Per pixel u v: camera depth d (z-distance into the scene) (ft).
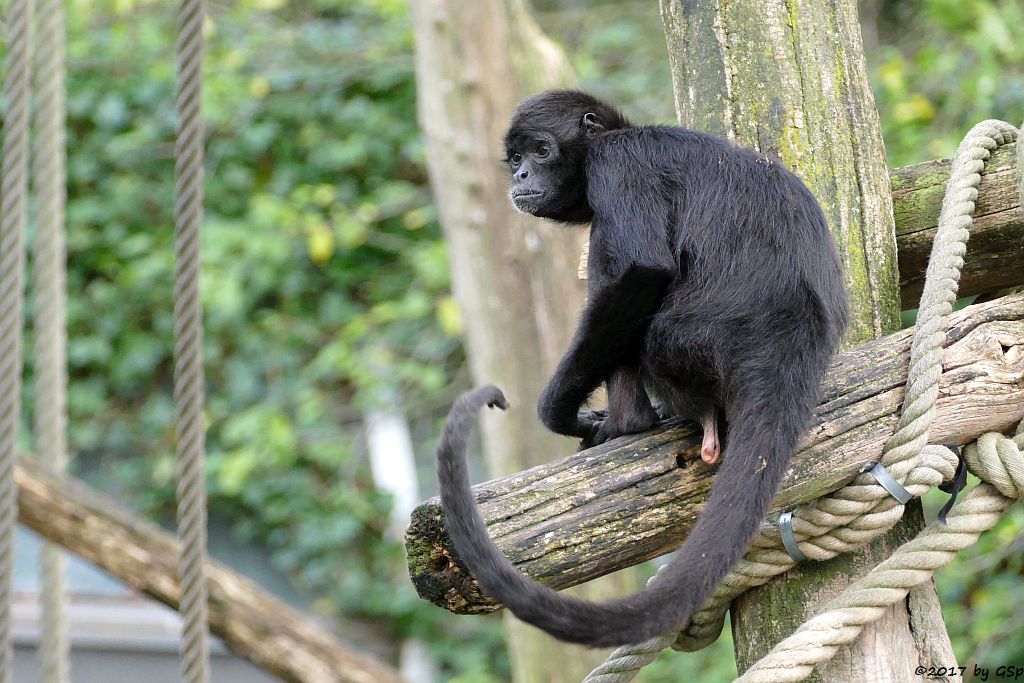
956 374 19.88
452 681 61.41
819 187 21.72
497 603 17.72
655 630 15.70
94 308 66.90
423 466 69.10
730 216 20.68
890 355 20.06
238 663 60.18
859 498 19.38
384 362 64.13
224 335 67.97
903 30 61.93
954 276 20.31
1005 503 20.30
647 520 18.66
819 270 20.21
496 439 40.81
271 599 34.47
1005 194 22.08
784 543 19.83
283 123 70.33
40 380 32.32
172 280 67.56
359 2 70.69
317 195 64.95
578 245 40.83
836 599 19.52
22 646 57.31
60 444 32.89
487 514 17.92
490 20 42.27
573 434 22.34
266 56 69.26
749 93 22.08
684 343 20.04
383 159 70.28
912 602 20.26
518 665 40.91
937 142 46.32
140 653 59.21
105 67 69.00
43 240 30.96
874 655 19.90
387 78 69.36
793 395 18.97
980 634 42.98
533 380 40.47
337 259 69.62
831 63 22.21
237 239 64.54
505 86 42.09
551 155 26.48
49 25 29.37
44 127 29.86
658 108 61.00
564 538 18.08
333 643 34.09
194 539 24.63
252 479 65.10
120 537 32.83
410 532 17.69
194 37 24.32
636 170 22.16
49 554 32.71
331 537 63.93
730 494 17.79
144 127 67.62
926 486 19.35
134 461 65.46
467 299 41.78
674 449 19.25
